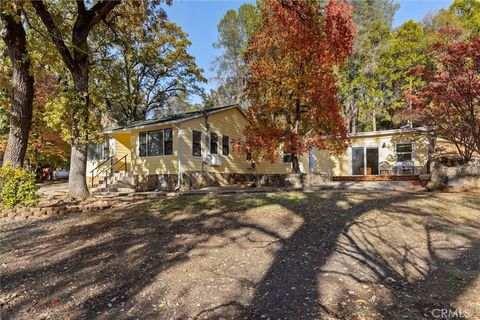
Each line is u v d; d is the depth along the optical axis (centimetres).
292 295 305
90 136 988
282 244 468
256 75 1295
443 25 2169
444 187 989
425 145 1548
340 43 1179
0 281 362
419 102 1134
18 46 981
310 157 1841
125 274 371
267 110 1291
